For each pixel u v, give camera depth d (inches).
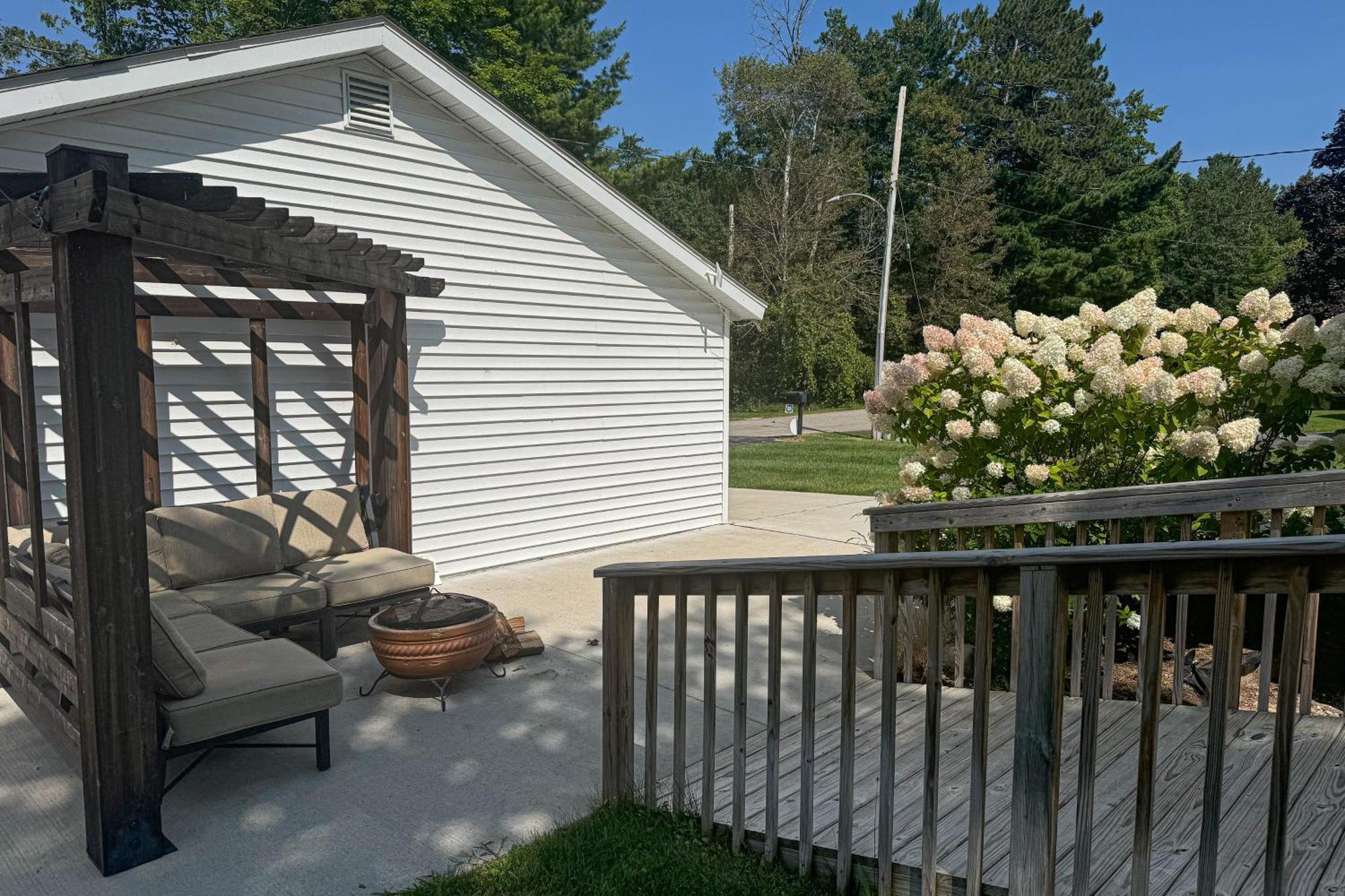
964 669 186.1
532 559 337.7
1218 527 179.9
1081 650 159.9
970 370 205.2
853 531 396.8
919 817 115.0
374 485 269.1
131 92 218.8
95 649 120.8
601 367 357.1
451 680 204.2
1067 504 161.8
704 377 402.0
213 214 151.1
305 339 273.4
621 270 361.1
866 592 101.0
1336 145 1144.8
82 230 117.4
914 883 98.6
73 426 119.6
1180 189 2022.6
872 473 619.2
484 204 312.7
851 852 103.7
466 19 1099.3
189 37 1187.9
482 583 299.9
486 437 319.6
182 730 134.4
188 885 120.0
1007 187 1632.6
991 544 174.9
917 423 220.8
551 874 115.2
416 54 277.1
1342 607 175.5
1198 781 116.0
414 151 292.2
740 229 1443.2
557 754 163.3
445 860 125.4
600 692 196.1
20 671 164.9
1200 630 199.6
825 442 886.4
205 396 253.8
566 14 1343.5
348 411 284.5
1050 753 82.0
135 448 124.6
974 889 89.9
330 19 1019.9
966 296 1476.4
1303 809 104.8
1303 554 66.0
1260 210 2268.7
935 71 1908.2
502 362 322.7
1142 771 77.2
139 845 125.4
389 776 154.0
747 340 1369.3
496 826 135.6
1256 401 185.8
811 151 1403.8
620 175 1382.9
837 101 1424.7
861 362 1397.6
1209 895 74.4
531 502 336.2
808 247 1375.5
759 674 205.6
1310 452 185.2
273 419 267.7
